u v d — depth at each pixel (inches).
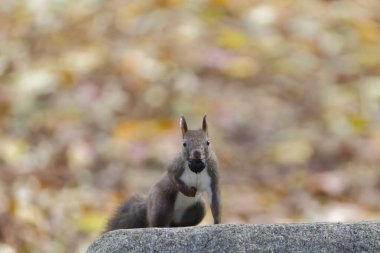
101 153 522.0
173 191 279.9
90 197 480.7
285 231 234.8
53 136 536.7
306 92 575.8
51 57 601.6
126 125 539.2
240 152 524.1
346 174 506.6
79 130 539.8
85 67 586.6
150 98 561.0
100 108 556.1
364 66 601.6
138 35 613.9
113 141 528.1
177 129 533.3
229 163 516.1
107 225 305.6
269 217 470.0
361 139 535.2
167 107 554.6
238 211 472.4
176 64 585.3
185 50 596.4
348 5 671.1
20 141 529.3
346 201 489.4
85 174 506.6
